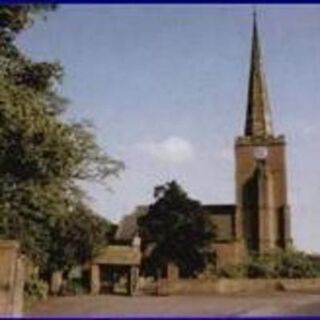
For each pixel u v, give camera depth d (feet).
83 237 165.07
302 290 210.38
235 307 118.62
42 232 112.47
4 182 96.89
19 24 93.50
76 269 229.86
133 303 138.31
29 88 94.89
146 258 258.37
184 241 253.85
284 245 329.11
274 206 334.44
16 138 89.56
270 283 213.46
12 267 73.92
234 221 334.85
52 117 92.94
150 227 258.78
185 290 208.44
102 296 181.98
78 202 124.98
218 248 311.27
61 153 93.61
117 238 312.29
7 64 96.07
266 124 368.48
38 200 99.55
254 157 341.82
